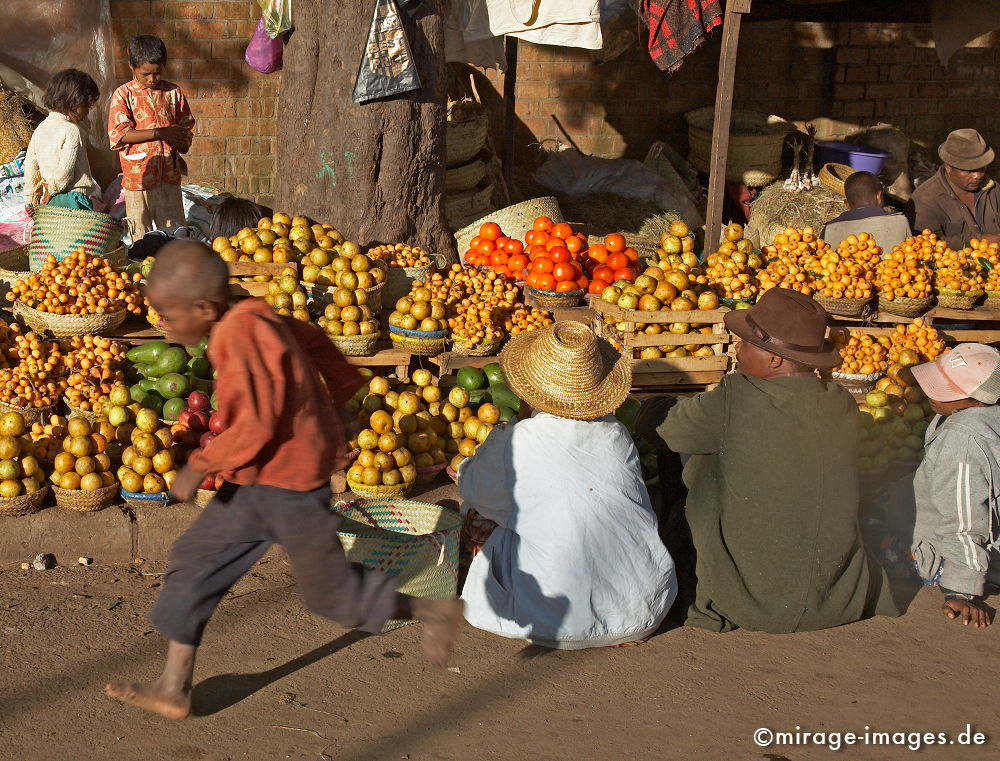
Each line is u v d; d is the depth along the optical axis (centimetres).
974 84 1219
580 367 407
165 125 796
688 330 624
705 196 1081
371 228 678
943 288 663
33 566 470
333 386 363
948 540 459
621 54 1098
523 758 353
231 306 329
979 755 366
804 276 646
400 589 425
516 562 416
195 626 345
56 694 374
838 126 1186
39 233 612
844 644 438
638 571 418
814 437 427
